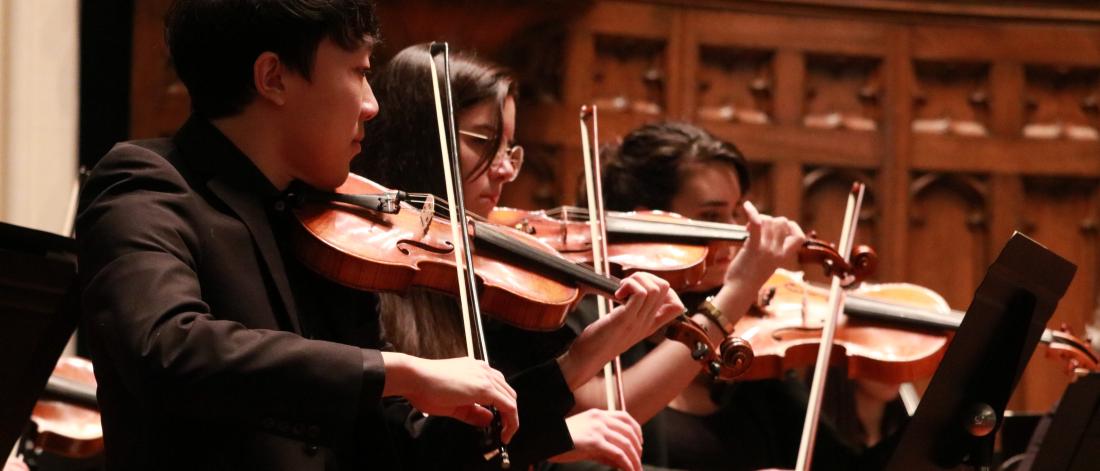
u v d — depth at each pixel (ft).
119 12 56.85
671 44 63.82
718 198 39.96
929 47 66.18
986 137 66.28
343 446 24.36
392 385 20.79
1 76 50.83
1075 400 30.14
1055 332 38.99
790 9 65.10
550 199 62.39
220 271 22.31
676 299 27.89
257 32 23.20
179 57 23.95
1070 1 66.69
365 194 26.96
